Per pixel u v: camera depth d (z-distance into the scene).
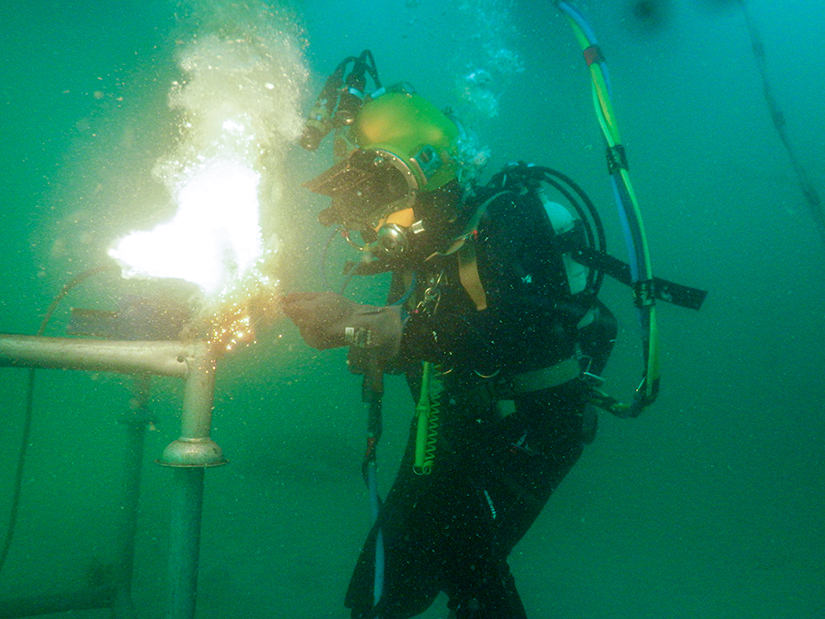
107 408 8.36
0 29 11.32
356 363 1.68
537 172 1.64
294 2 10.93
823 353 13.54
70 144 11.82
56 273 11.98
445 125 1.51
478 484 1.40
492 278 1.34
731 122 16.22
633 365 12.26
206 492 4.30
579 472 5.87
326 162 7.14
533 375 1.47
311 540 3.22
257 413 8.96
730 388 12.12
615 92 16.02
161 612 2.06
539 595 2.61
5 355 0.84
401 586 1.45
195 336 0.92
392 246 1.41
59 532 3.10
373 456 1.58
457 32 13.34
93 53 11.55
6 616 1.75
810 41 14.13
